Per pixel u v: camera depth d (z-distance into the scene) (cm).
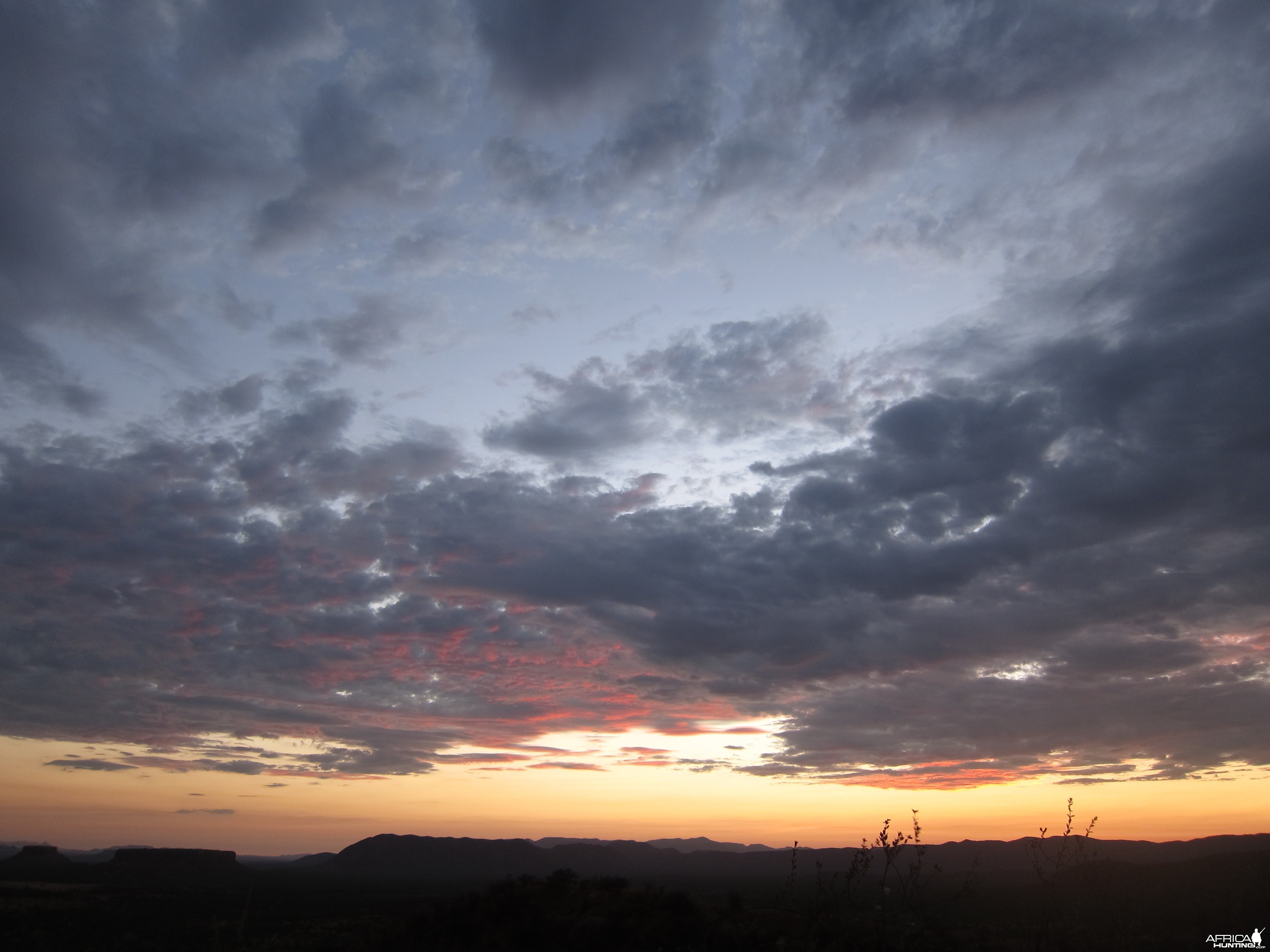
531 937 2400
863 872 1402
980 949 1534
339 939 3881
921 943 1423
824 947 1389
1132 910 1492
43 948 4534
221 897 8438
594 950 2188
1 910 5834
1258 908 1906
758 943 1917
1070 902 1434
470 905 2858
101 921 5516
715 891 3594
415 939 2731
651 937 2147
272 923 5825
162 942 4625
